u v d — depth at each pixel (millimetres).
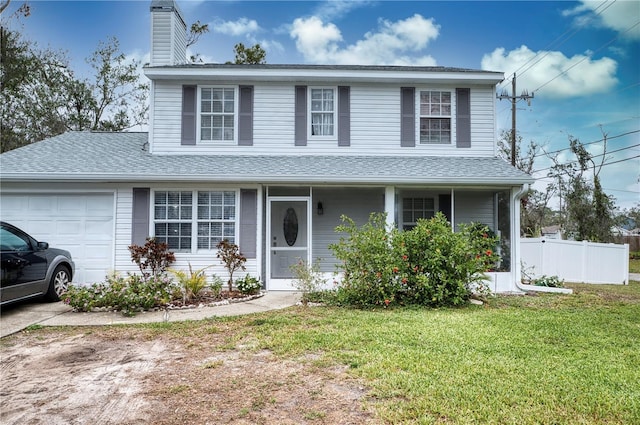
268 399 3617
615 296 9305
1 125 21906
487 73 10805
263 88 10891
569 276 13562
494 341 5258
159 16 11734
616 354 4801
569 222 22766
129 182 9547
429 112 11125
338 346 5070
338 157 10828
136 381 4109
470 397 3574
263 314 7117
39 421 3283
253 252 9664
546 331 5785
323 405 3482
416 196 10516
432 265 7629
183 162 10094
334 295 8398
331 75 10688
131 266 9516
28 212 9539
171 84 10805
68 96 23250
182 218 9680
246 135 10797
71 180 9258
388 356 4648
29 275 7340
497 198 10172
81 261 9508
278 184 9703
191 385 3965
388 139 11008
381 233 8094
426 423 3137
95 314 7168
